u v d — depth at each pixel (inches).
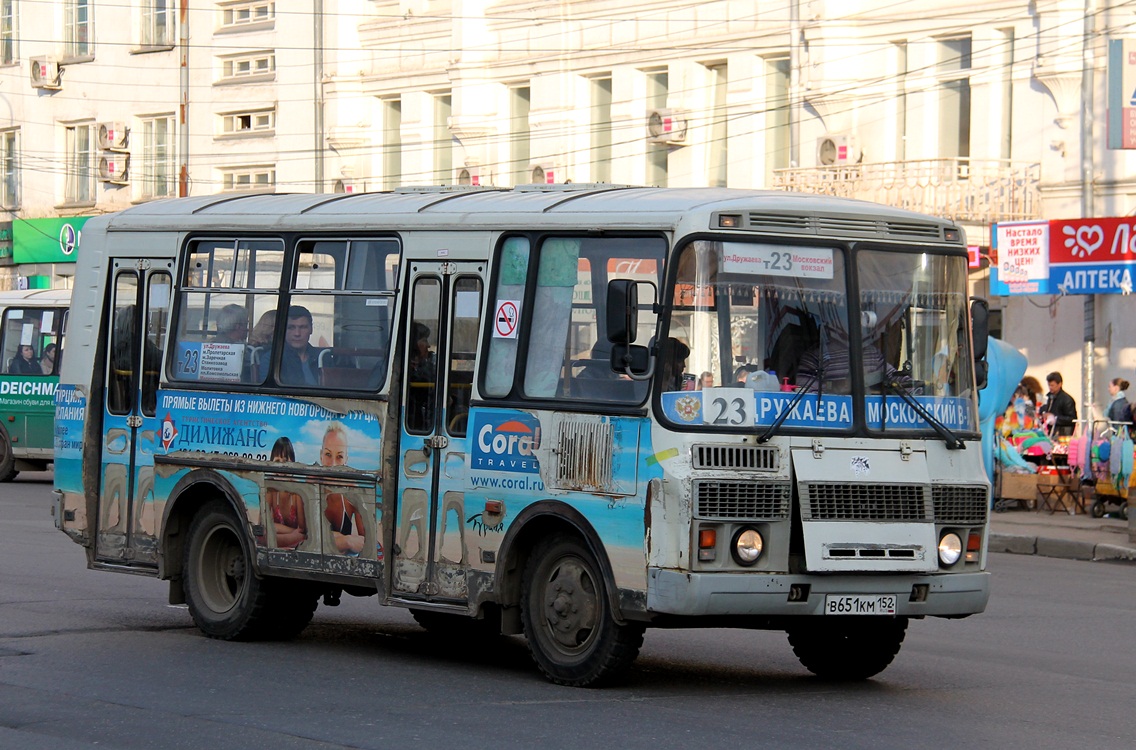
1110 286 1003.9
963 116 1162.6
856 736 365.1
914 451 421.1
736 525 396.5
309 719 378.6
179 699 404.5
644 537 398.6
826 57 1211.9
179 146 1761.8
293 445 491.8
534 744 350.9
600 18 1376.7
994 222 1069.1
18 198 1953.7
